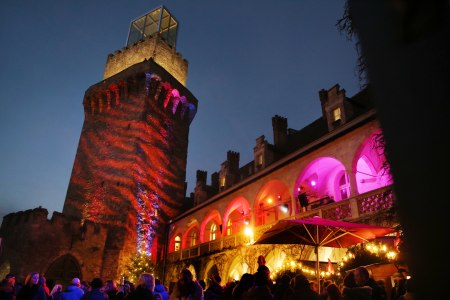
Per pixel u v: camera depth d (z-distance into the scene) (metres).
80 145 41.09
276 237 10.62
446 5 0.76
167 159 39.56
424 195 0.76
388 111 0.85
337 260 15.76
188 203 42.25
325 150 18.38
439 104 0.78
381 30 0.86
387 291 8.78
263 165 24.28
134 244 32.91
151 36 44.16
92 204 35.78
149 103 39.00
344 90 19.84
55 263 28.06
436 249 0.71
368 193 15.23
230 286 7.64
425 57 0.81
